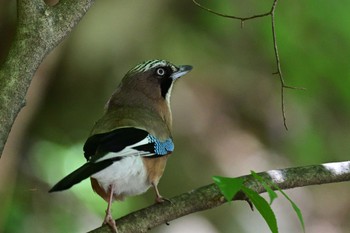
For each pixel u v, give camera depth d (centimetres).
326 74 1614
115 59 1585
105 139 655
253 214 1515
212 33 1684
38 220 1288
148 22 1611
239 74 1706
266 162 1631
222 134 1667
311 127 1664
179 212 648
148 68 801
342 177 680
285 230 1548
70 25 612
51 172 1341
